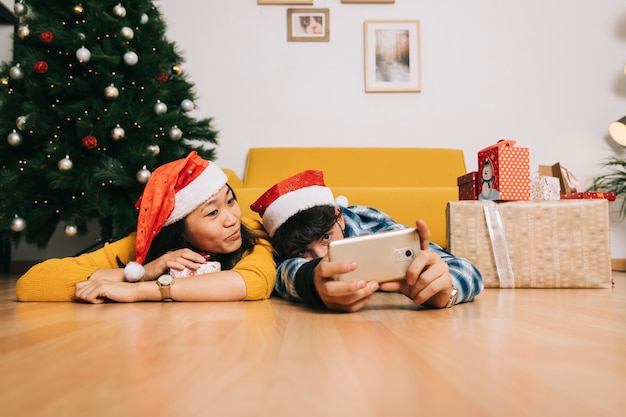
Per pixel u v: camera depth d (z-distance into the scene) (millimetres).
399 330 669
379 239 822
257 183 2789
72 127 2180
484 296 1222
